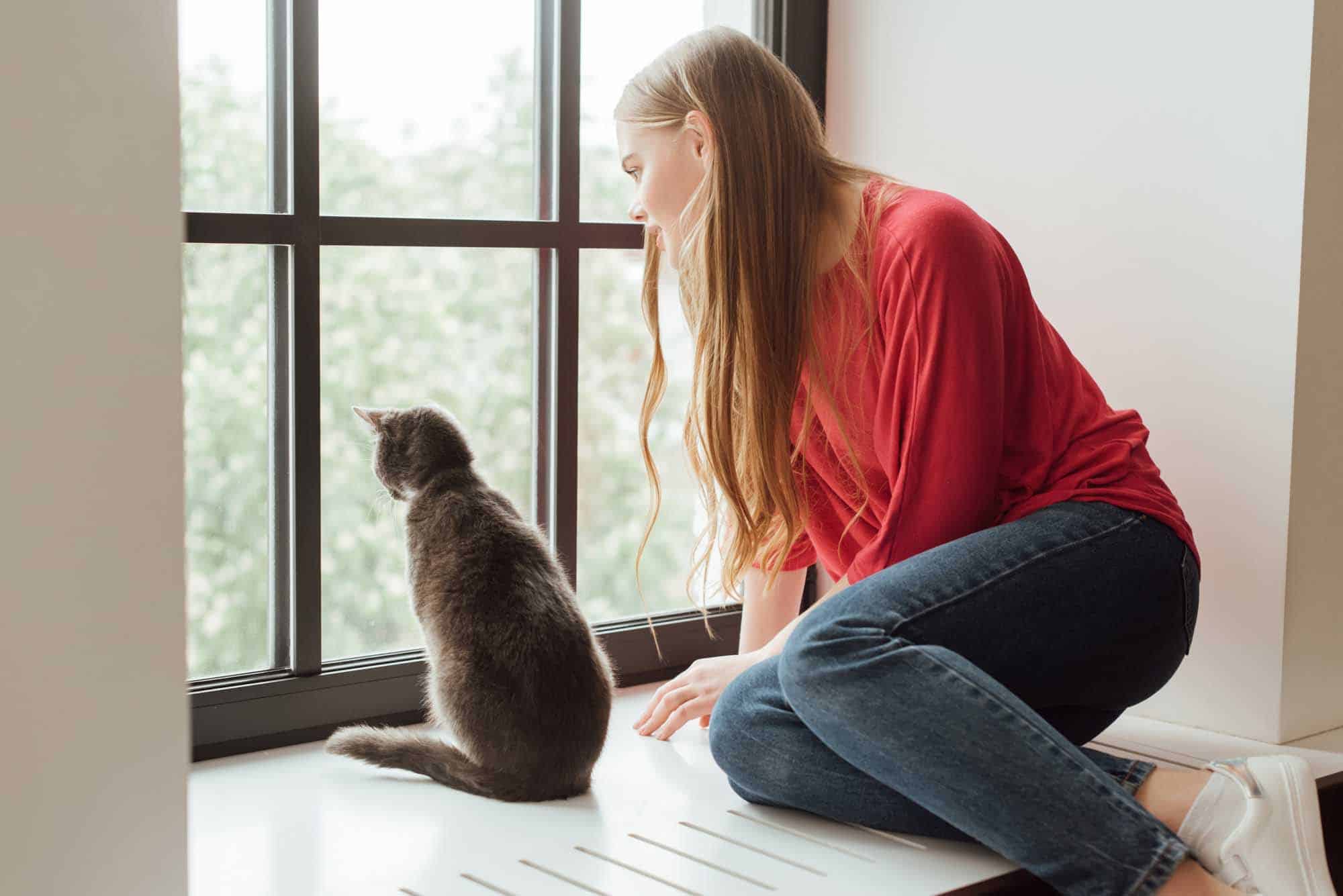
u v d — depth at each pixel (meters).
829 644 1.16
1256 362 1.54
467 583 1.28
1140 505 1.24
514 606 1.28
